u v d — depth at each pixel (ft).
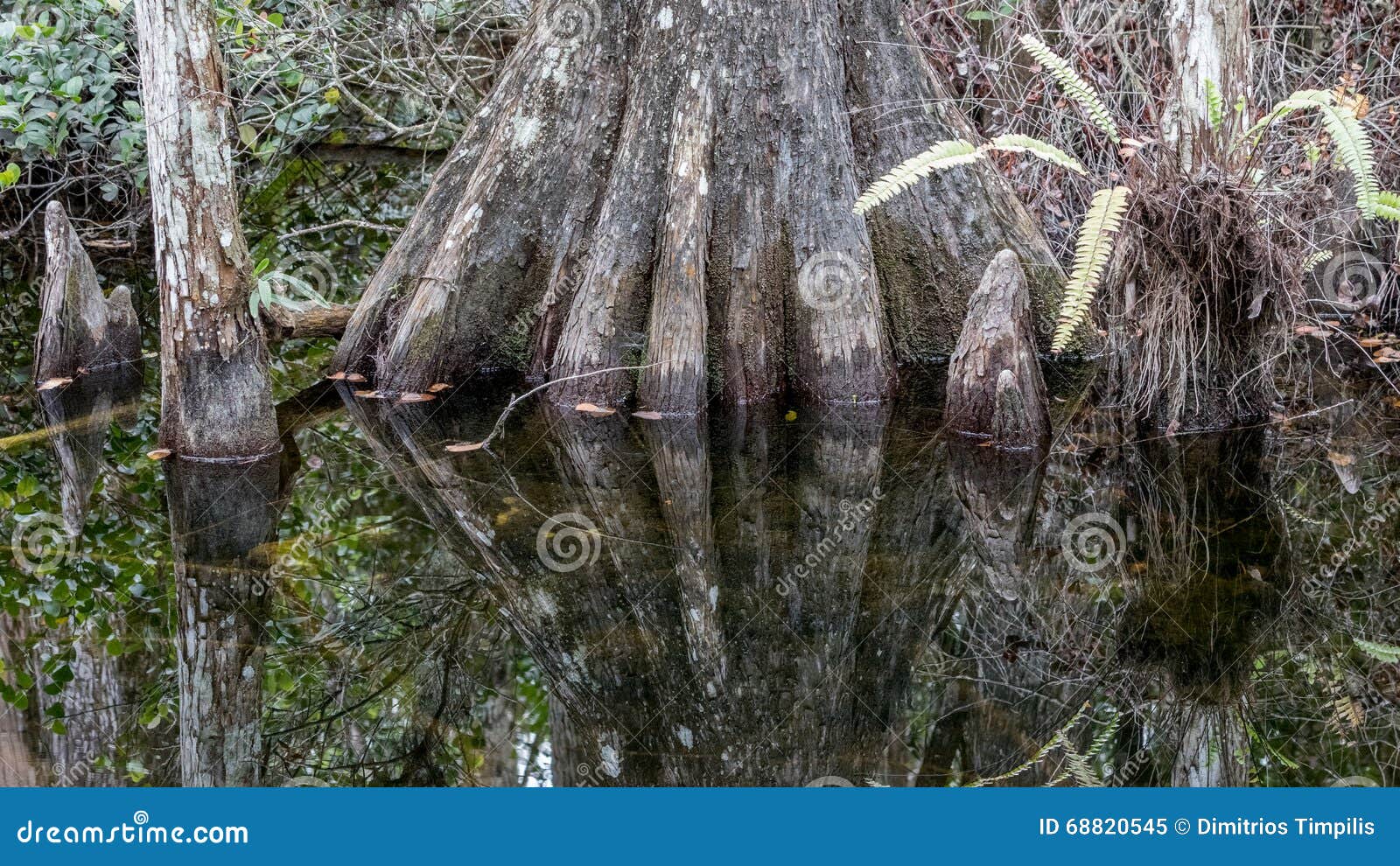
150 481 18.04
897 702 12.65
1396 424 19.84
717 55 21.22
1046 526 16.47
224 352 18.54
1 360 24.30
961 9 27.37
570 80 21.99
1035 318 22.53
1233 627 14.07
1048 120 25.35
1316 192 21.53
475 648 13.73
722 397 21.30
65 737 12.19
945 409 20.16
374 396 21.88
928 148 22.13
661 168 21.42
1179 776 11.65
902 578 14.97
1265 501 17.19
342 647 13.96
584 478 18.12
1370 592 14.76
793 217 21.35
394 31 28.94
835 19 21.77
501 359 22.33
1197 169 18.24
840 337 21.06
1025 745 12.01
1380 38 25.23
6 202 31.17
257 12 27.53
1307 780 11.64
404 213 33.68
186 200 17.79
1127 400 20.21
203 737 12.34
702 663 13.20
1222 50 17.95
